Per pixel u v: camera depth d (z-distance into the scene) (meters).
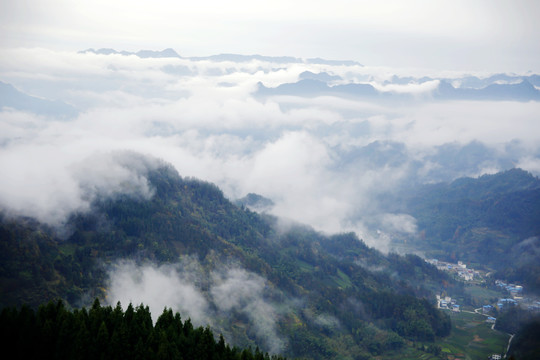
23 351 138.00
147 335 149.38
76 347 137.50
